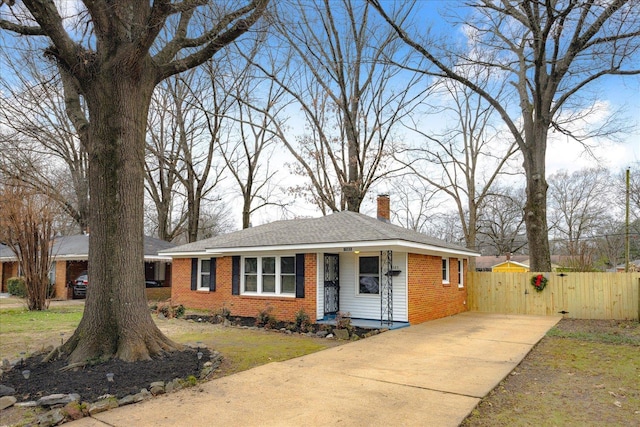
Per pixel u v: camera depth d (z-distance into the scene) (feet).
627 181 89.04
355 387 21.33
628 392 20.80
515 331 40.14
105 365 23.45
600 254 132.67
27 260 58.34
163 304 57.77
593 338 36.40
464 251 56.44
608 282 52.11
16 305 66.80
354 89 84.43
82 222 97.96
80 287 79.15
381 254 45.14
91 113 26.78
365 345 32.91
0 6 27.96
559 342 34.96
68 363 23.84
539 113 62.95
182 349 27.53
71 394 19.38
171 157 94.73
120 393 19.97
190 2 26.99
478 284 60.70
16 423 16.65
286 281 48.03
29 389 20.49
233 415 17.40
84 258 77.82
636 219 137.90
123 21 26.12
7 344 33.91
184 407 18.39
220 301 55.52
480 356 28.81
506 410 18.28
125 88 26.71
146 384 21.20
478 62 64.90
